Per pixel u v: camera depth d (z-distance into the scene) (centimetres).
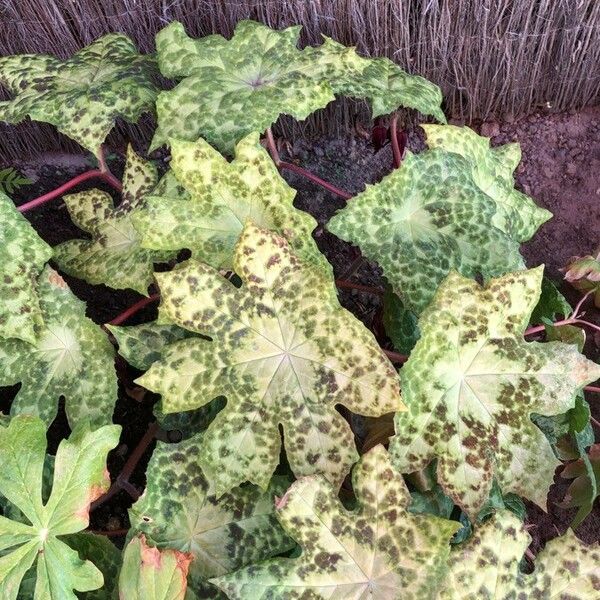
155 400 92
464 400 57
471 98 121
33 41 103
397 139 90
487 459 56
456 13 107
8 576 50
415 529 52
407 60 112
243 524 58
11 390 90
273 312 56
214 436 56
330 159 118
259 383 57
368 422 70
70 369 66
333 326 56
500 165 79
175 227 63
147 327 65
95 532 68
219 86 69
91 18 101
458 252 66
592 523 93
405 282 64
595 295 108
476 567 52
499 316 57
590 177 121
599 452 78
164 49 72
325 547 52
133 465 78
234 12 103
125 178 78
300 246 63
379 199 65
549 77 120
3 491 51
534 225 79
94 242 76
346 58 72
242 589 50
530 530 92
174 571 50
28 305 63
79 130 70
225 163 63
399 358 68
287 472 67
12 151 112
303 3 102
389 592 51
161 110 68
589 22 109
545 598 52
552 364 57
